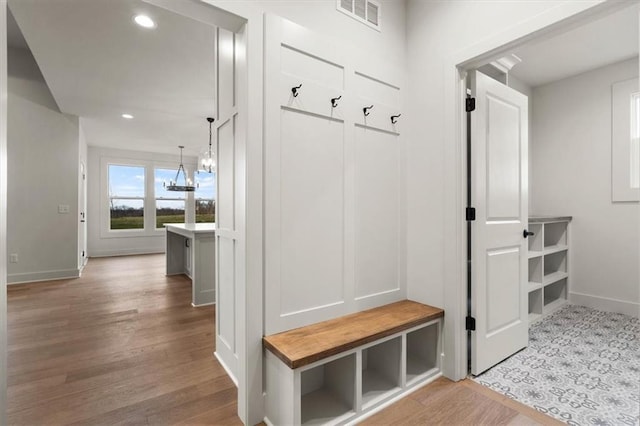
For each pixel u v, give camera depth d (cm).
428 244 222
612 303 327
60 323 302
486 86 215
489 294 216
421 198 227
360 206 211
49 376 206
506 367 220
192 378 205
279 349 155
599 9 149
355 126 208
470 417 169
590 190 340
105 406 176
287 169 178
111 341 260
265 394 170
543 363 224
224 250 214
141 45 299
